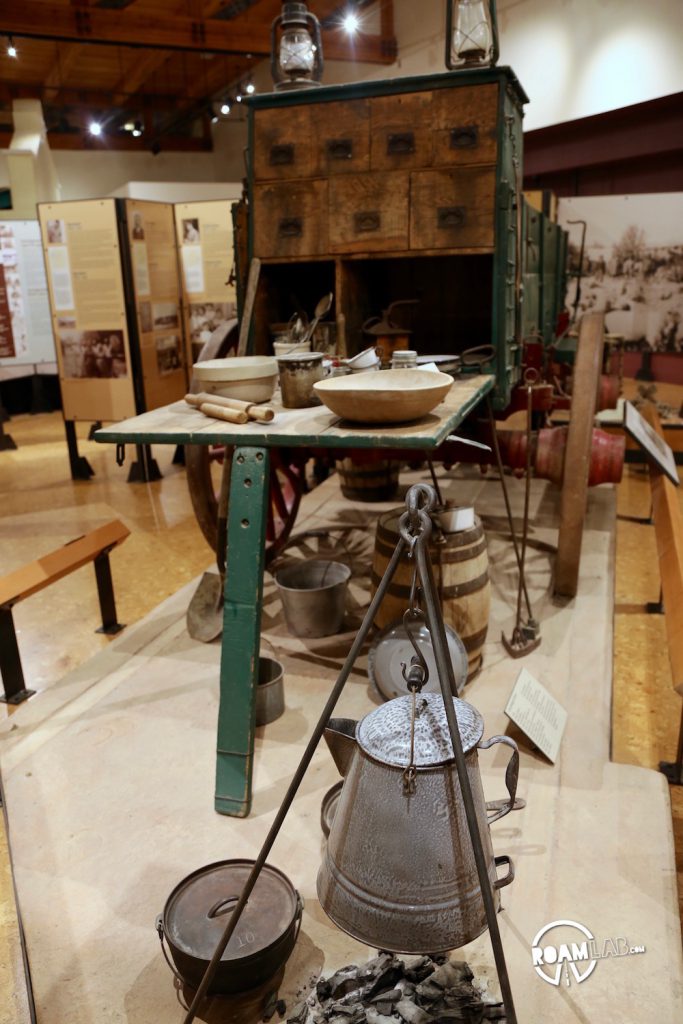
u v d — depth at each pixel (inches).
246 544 92.2
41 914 79.4
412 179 138.3
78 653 158.2
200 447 141.9
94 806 95.4
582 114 309.4
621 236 366.3
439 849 60.8
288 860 85.4
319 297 179.2
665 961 72.2
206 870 75.7
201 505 144.6
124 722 113.4
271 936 67.9
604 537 187.9
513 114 145.6
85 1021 67.7
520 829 89.4
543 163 360.5
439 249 139.5
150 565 206.4
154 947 75.4
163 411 107.5
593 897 79.7
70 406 288.2
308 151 143.0
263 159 146.0
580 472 148.3
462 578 114.1
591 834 88.6
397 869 61.0
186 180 612.4
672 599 113.9
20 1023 66.2
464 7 140.9
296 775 61.5
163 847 88.3
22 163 423.8
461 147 134.8
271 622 144.4
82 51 414.3
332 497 227.8
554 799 94.5
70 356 281.9
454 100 133.8
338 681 61.4
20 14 307.7
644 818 91.1
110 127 568.7
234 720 93.7
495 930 55.4
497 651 130.8
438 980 69.1
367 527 196.9
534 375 163.8
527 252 192.2
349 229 143.1
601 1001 68.2
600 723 110.4
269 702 111.3
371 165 139.9
